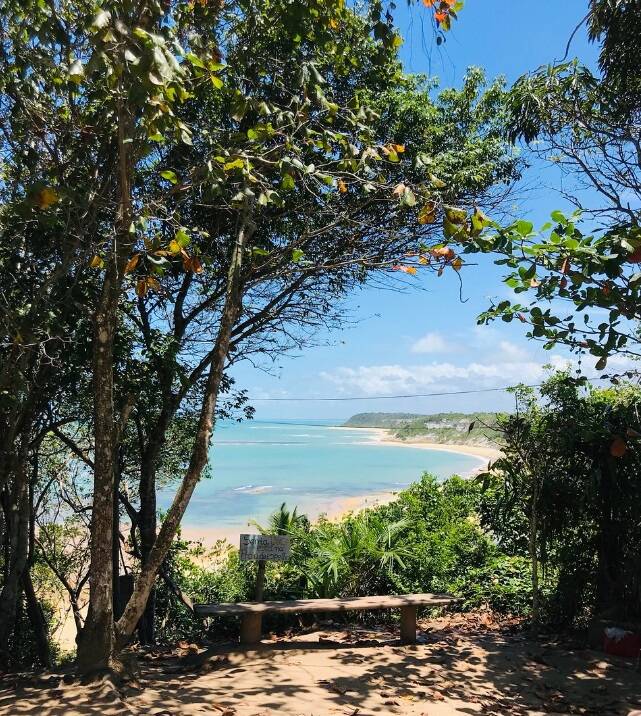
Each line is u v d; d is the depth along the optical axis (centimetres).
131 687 490
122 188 488
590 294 439
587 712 491
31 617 864
